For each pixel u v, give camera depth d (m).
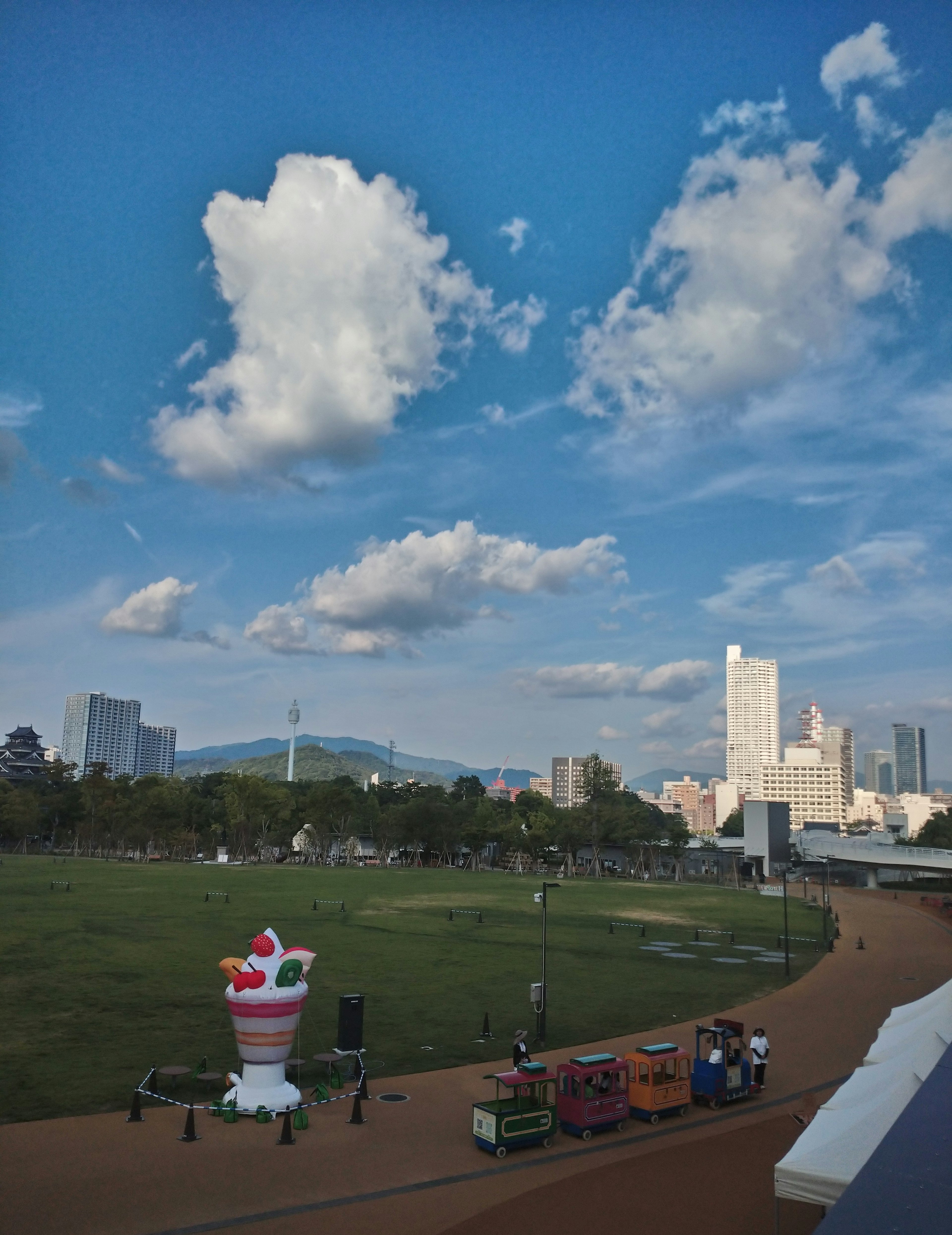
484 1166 25.88
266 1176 24.61
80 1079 33.56
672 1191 24.23
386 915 89.31
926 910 115.25
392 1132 28.44
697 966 63.88
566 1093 28.98
